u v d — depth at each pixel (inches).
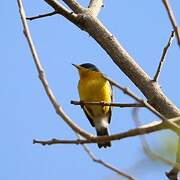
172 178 278.1
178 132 252.2
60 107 281.3
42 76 288.0
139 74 432.8
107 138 284.2
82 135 285.3
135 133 276.8
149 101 417.1
